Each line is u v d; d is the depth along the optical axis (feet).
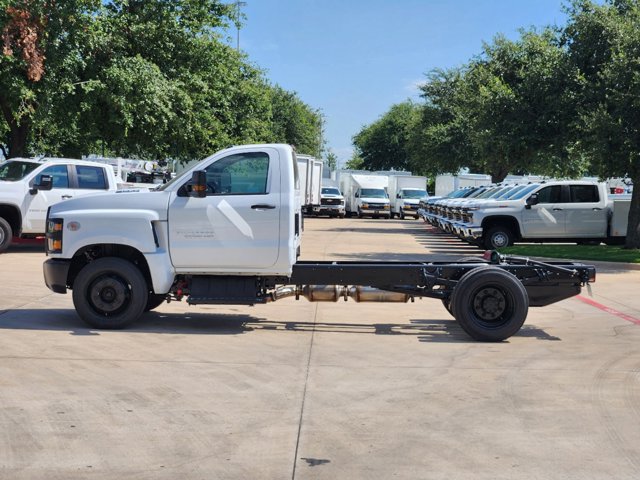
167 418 19.79
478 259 34.30
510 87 93.50
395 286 31.86
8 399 21.11
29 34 65.31
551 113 78.84
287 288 32.68
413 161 188.75
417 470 16.40
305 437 18.52
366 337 31.45
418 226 122.52
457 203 83.66
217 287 31.32
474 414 20.63
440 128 156.56
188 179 30.99
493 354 28.43
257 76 141.69
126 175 100.63
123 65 74.64
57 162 60.23
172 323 33.42
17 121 75.41
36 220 59.11
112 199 31.22
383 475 16.08
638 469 16.65
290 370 25.25
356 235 94.89
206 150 100.68
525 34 99.19
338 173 189.67
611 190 123.13
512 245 75.77
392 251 72.13
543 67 79.56
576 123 68.49
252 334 31.48
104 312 31.17
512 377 24.82
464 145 153.28
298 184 32.91
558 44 81.25
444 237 95.14
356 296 32.50
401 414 20.53
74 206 31.27
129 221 30.68
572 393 22.91
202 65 86.58
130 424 19.22
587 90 71.10
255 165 31.01
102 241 30.73
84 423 19.22
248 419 19.86
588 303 42.45
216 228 30.66
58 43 69.62
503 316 30.89
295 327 33.42
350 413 20.56
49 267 31.22
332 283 31.58
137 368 24.99
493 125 83.87
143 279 31.04
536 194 74.49
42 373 24.00
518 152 85.05
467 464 16.80
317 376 24.52
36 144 98.48
